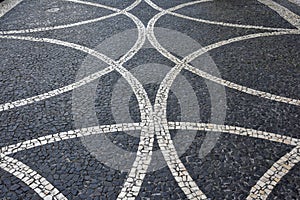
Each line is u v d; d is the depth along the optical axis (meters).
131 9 6.96
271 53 5.50
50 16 6.63
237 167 3.59
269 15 6.74
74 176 3.49
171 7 7.08
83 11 6.84
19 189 3.36
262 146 3.83
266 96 4.58
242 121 4.18
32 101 4.47
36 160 3.66
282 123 4.14
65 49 5.59
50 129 4.05
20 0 7.26
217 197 3.30
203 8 7.03
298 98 4.55
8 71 5.04
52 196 3.30
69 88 4.71
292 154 3.73
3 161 3.64
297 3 7.26
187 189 3.37
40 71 5.05
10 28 6.20
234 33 6.10
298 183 3.43
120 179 3.46
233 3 7.25
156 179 3.46
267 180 3.46
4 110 4.32
